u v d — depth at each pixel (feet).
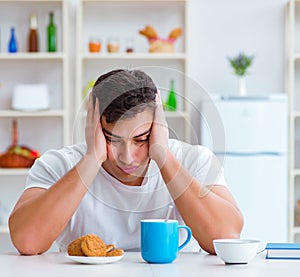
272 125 14.34
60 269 5.43
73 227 6.68
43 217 6.35
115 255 5.88
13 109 15.42
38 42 15.35
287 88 15.62
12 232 6.42
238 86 15.90
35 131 15.90
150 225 5.77
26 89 15.17
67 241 6.81
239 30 15.92
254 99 14.32
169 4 15.74
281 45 15.94
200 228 6.45
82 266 5.60
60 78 15.90
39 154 15.87
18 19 15.80
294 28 15.98
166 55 15.07
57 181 6.47
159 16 15.89
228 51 15.90
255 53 15.92
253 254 5.69
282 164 14.32
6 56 14.96
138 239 6.65
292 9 15.05
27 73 15.88
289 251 6.07
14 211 6.50
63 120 15.06
